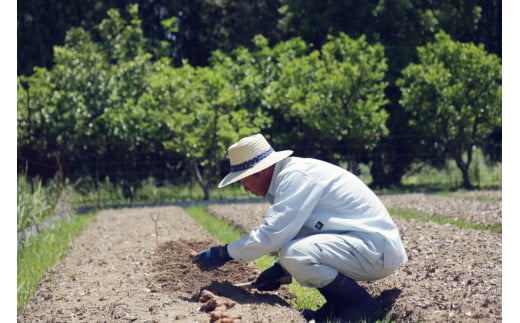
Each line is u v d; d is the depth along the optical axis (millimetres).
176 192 22062
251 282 5852
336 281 5156
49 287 6523
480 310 4988
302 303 5758
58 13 30062
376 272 5293
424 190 20375
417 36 23906
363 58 20203
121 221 12742
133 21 23562
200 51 31422
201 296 5559
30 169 14297
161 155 21609
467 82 20531
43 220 12570
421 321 4961
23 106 18984
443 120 20422
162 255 7480
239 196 20984
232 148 5484
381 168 23172
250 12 30516
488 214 11461
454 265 6633
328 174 5363
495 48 27766
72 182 20469
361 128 20125
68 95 19547
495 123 20438
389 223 5383
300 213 5203
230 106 19828
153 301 5656
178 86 20062
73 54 20922
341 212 5312
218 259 5449
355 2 23656
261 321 4801
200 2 30797
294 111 20641
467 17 24609
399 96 22984
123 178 20516
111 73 21141
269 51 22422
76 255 8469
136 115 19625
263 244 5238
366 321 5051
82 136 19781
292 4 24688
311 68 20938
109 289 6250
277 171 5477
